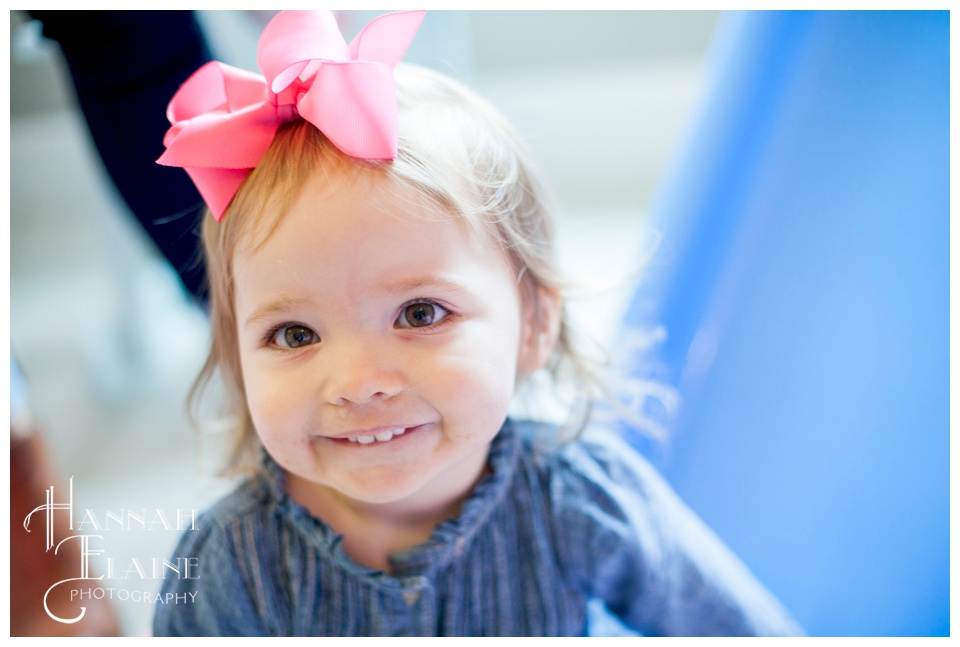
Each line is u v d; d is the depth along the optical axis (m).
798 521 0.88
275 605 0.70
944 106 0.78
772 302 0.89
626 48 2.33
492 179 0.64
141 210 0.90
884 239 0.82
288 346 0.59
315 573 0.69
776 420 0.89
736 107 0.94
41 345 1.83
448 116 0.64
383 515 0.69
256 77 0.64
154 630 0.75
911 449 0.81
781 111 0.89
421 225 0.56
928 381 0.80
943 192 0.78
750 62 0.93
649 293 1.02
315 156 0.57
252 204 0.59
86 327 1.83
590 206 2.27
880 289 0.82
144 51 0.82
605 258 1.91
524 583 0.72
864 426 0.84
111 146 0.87
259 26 1.18
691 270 0.98
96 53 0.82
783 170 0.88
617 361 0.98
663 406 0.98
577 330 0.83
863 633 0.84
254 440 0.76
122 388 1.69
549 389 0.88
